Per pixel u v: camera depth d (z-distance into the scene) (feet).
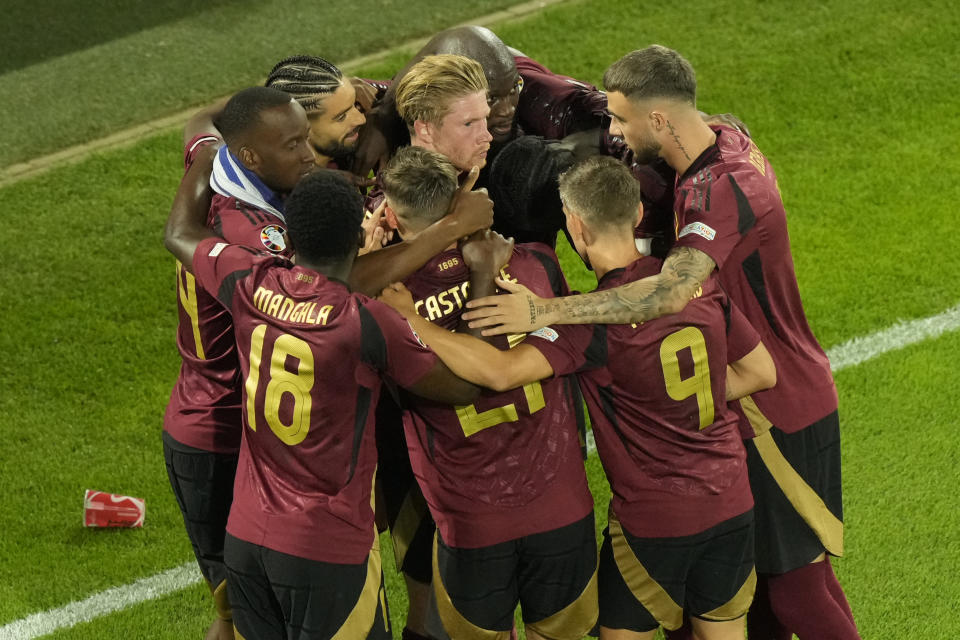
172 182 94.63
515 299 40.57
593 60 107.04
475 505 42.80
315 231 38.78
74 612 57.88
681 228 43.37
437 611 49.32
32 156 98.58
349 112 46.78
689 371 41.45
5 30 116.57
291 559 40.83
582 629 45.88
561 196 42.45
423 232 40.75
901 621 55.26
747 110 99.25
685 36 109.60
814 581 48.57
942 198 87.66
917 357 72.64
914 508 61.93
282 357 39.65
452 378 40.06
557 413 43.06
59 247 87.51
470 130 44.57
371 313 39.09
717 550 43.42
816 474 48.19
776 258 44.91
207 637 54.19
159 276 84.12
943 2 111.65
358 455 41.09
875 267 81.00
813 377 47.37
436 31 113.19
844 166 92.02
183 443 49.57
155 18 117.70
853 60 104.73
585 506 43.98
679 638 50.16
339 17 116.26
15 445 69.41
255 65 109.50
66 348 77.36
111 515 62.69
